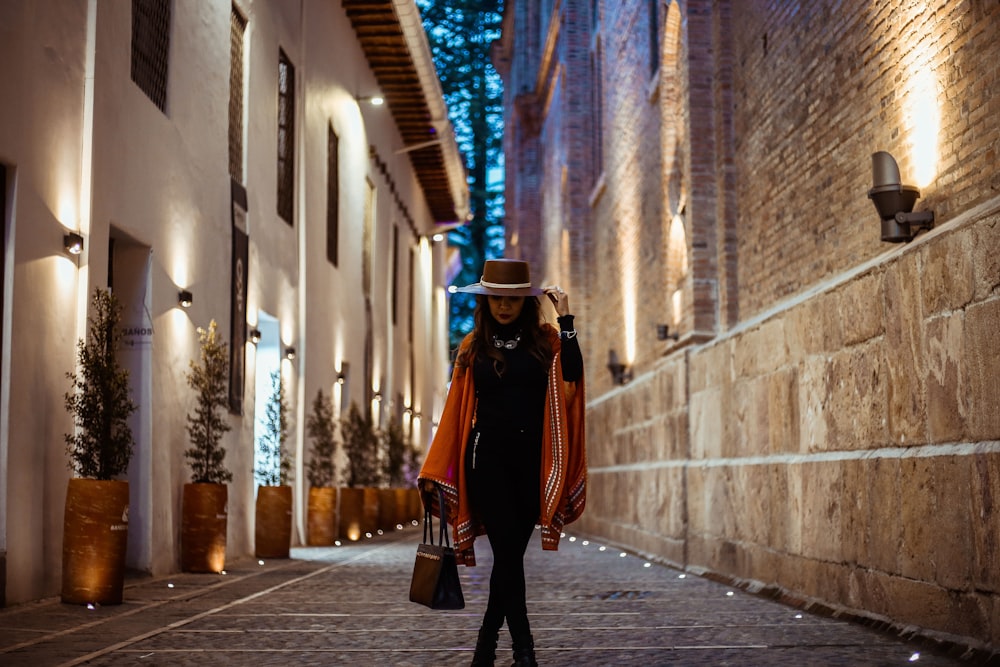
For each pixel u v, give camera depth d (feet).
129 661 19.12
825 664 19.06
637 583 36.78
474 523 17.46
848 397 27.76
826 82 33.42
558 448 16.97
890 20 28.71
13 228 26.55
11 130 26.40
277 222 53.78
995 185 23.32
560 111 95.35
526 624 16.84
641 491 54.49
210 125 42.60
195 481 38.42
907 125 27.66
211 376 38.34
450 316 175.52
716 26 44.98
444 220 128.16
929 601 22.43
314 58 62.23
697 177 47.11
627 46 68.69
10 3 26.30
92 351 28.22
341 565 42.88
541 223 126.82
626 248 69.26
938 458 22.25
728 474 38.24
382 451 83.25
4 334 26.27
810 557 29.76
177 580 35.04
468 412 17.39
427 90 83.25
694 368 44.19
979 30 23.93
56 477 28.55
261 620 25.25
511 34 136.77
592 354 86.12
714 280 46.65
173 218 38.09
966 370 21.45
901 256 24.50
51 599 27.68
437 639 22.25
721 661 19.42
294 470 56.34
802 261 35.63
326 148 64.90
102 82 31.53
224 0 44.50
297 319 57.47
